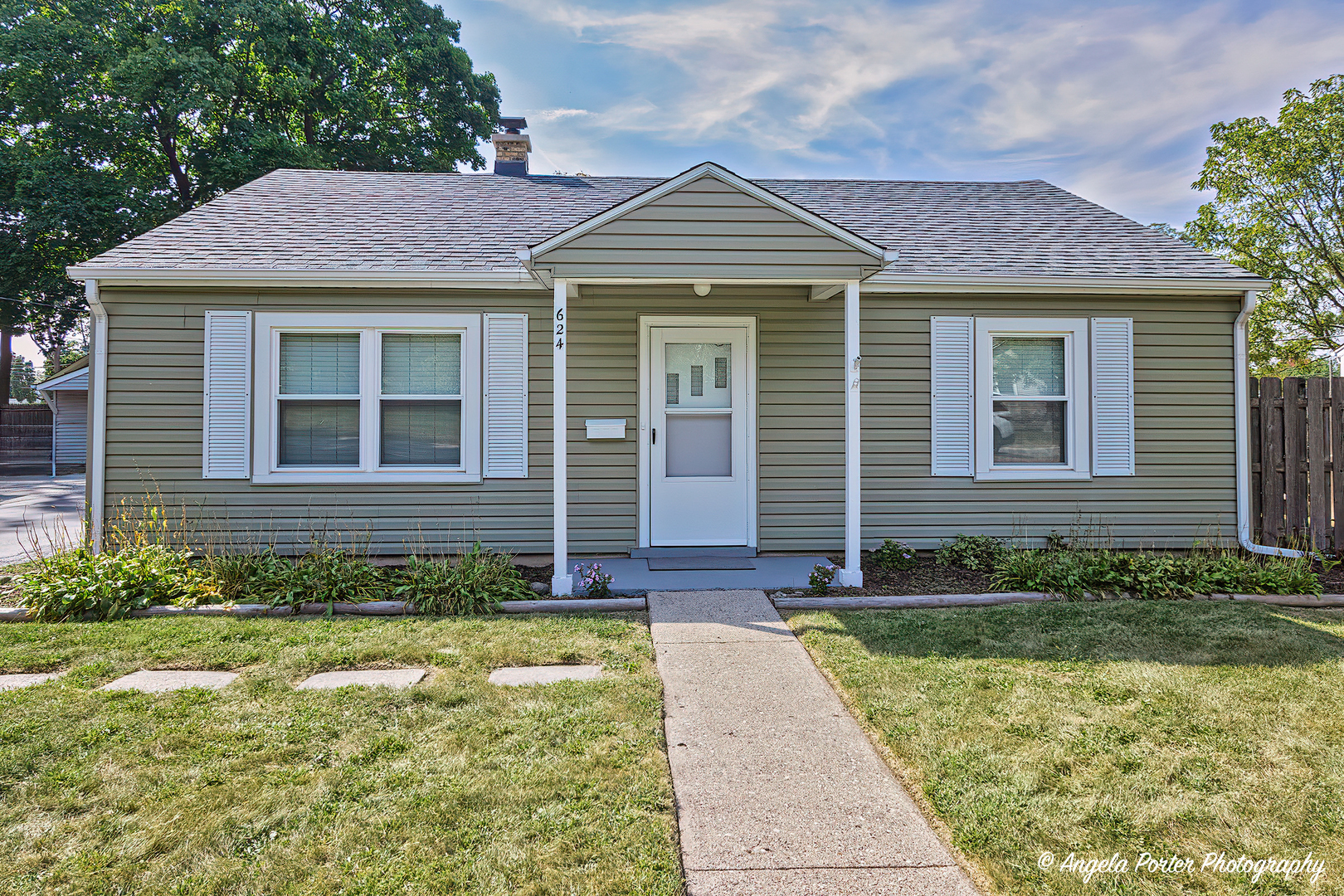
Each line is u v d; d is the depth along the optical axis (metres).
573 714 3.24
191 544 6.60
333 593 5.18
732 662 4.04
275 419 6.68
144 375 6.55
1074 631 4.49
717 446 7.09
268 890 2.02
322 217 7.76
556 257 5.39
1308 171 16.34
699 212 5.41
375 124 23.91
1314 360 19.94
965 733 3.03
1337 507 6.62
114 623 4.76
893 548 6.49
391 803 2.48
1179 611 4.91
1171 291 6.99
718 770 2.78
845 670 3.82
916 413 7.07
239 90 21.81
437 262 6.74
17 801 2.49
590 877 2.08
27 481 18.20
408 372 6.85
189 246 6.72
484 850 2.20
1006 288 6.93
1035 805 2.46
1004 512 7.12
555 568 5.55
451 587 5.28
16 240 20.67
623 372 6.96
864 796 2.58
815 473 7.09
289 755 2.84
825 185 9.69
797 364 7.06
